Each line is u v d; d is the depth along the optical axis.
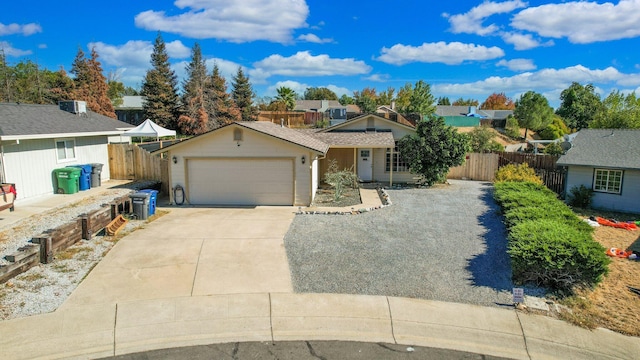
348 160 21.75
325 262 9.59
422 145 19.95
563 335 6.91
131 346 6.59
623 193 15.92
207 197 15.91
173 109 48.56
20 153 14.58
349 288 8.32
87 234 10.62
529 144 44.97
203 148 15.62
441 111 71.62
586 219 14.59
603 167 15.99
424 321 7.29
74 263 9.18
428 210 14.74
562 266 8.01
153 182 18.89
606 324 7.16
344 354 6.49
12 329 6.68
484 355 6.54
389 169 21.98
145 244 10.55
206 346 6.64
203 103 47.56
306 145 15.91
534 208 11.91
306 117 54.16
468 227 12.45
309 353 6.50
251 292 8.14
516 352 6.62
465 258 9.90
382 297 7.98
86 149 18.34
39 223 11.97
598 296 8.20
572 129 56.97
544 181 19.81
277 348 6.62
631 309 7.66
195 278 8.69
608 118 28.78
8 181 14.05
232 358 6.35
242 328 7.12
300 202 15.70
